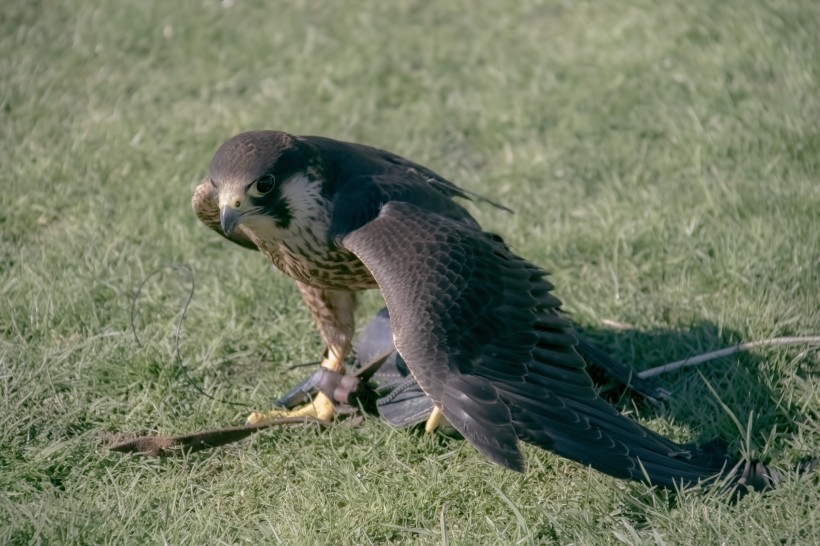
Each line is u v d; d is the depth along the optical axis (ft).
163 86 49.62
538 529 26.58
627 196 40.78
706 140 42.88
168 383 32.45
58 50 51.72
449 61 50.31
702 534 25.31
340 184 29.66
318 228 29.14
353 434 30.40
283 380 33.42
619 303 35.09
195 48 51.98
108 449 29.53
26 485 28.30
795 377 31.48
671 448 25.94
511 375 24.85
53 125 46.06
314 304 31.89
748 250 36.40
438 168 44.16
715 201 39.29
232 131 45.98
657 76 47.16
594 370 32.32
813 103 44.01
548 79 48.42
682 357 32.94
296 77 49.57
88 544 26.14
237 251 38.65
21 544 26.16
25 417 30.45
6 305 35.12
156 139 45.44
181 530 26.63
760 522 25.72
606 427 24.88
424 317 25.04
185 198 41.55
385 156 32.22
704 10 49.90
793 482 26.94
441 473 28.73
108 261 37.88
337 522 26.99
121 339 34.14
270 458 29.63
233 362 34.09
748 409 30.60
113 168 43.39
